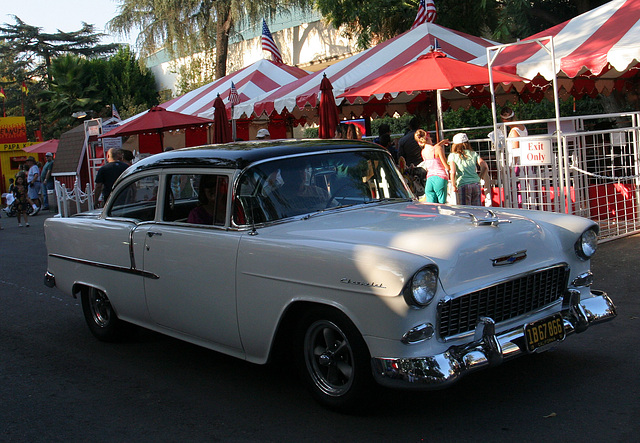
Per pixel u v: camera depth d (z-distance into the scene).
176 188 4.66
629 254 7.31
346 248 3.53
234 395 4.29
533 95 13.55
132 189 5.11
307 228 4.01
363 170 4.76
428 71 8.57
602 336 4.91
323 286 3.57
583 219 4.26
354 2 18.12
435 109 11.38
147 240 4.77
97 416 4.09
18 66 59.78
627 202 8.52
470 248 3.56
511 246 3.75
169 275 4.60
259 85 14.37
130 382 4.69
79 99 36.41
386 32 18.73
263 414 3.93
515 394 3.93
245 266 4.00
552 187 8.18
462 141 8.30
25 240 13.68
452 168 8.41
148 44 26.95
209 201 4.39
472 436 3.41
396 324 3.29
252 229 4.12
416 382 3.27
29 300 7.70
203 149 4.75
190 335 4.61
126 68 36.16
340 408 3.76
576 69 8.53
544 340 3.71
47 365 5.21
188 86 27.58
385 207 4.54
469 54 10.99
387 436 3.48
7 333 6.28
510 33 17.23
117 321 5.52
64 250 5.84
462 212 4.23
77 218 5.81
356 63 11.45
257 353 4.08
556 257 4.02
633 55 7.93
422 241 3.59
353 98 10.66
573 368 4.30
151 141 17.45
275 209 4.21
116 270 5.14
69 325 6.46
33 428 3.96
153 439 3.69
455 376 3.28
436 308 3.38
